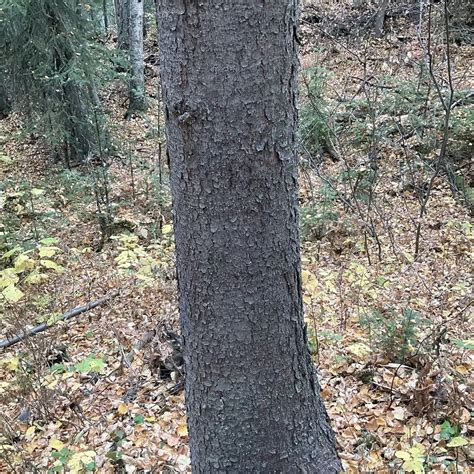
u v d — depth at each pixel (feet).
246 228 6.24
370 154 26.71
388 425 10.94
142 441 11.53
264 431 7.01
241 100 5.82
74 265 22.88
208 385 6.91
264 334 6.67
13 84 35.37
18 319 16.83
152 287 19.17
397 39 45.50
